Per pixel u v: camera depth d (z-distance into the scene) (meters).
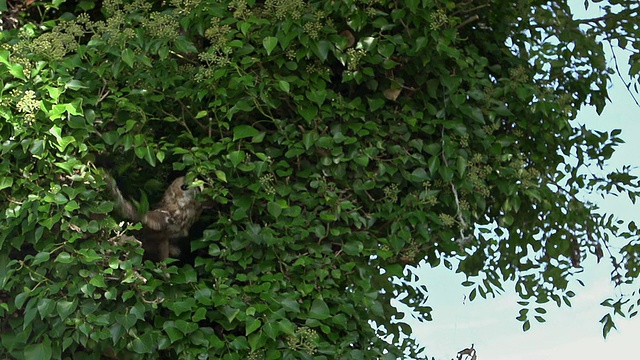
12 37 4.40
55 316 4.07
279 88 4.45
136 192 5.02
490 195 5.84
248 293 4.38
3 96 4.04
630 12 5.99
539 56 5.73
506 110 5.06
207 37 4.49
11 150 4.08
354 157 4.68
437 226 4.90
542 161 5.86
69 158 4.14
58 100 4.15
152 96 4.47
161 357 4.43
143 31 4.41
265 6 4.58
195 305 4.23
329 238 4.68
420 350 5.72
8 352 4.17
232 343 4.22
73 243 4.14
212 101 4.64
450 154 4.79
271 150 4.64
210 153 4.45
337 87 5.07
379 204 4.84
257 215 4.67
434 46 4.79
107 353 4.29
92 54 4.35
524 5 5.81
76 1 5.08
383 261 4.90
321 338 4.47
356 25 4.62
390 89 4.92
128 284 4.19
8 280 4.14
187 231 4.69
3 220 4.09
